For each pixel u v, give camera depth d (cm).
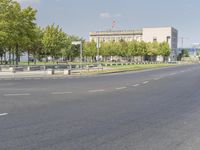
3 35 4422
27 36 5053
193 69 5891
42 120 955
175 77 3391
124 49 12406
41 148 654
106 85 2291
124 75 3744
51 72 3688
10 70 4153
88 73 3925
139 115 1066
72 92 1784
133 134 792
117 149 653
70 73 3778
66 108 1192
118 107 1238
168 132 820
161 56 15512
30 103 1319
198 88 2116
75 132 802
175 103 1376
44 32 6775
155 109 1202
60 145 679
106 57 14238
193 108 1238
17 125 880
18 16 4784
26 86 2158
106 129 843
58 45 6812
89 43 11575
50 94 1672
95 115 1050
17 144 682
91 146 674
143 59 15225
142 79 3020
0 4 4612
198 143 711
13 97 1529
